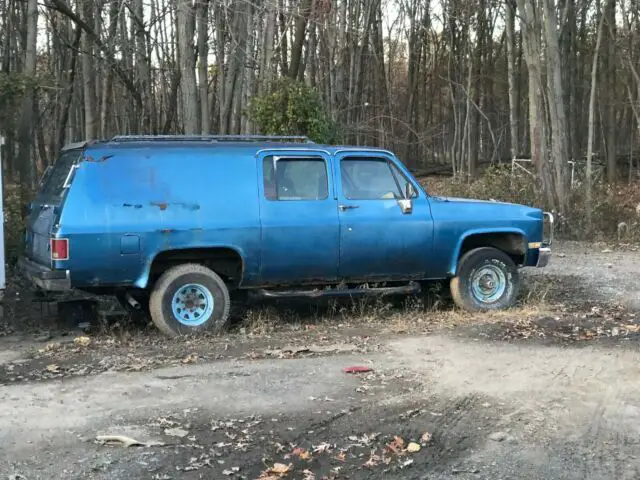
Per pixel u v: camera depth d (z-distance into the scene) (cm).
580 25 3206
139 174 718
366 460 422
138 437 452
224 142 766
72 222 687
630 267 1202
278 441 449
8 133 1103
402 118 3697
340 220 775
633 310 866
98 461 416
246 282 758
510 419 488
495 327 755
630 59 2677
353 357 650
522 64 3750
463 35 3234
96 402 521
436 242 816
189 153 738
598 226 1664
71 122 2600
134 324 798
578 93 3278
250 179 750
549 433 462
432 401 525
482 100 3519
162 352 672
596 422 481
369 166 802
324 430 468
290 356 656
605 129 2962
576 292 983
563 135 1694
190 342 711
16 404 516
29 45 1140
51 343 715
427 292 902
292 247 759
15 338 745
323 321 820
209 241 730
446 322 793
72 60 1953
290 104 1522
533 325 770
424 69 3978
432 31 3628
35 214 773
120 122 2662
